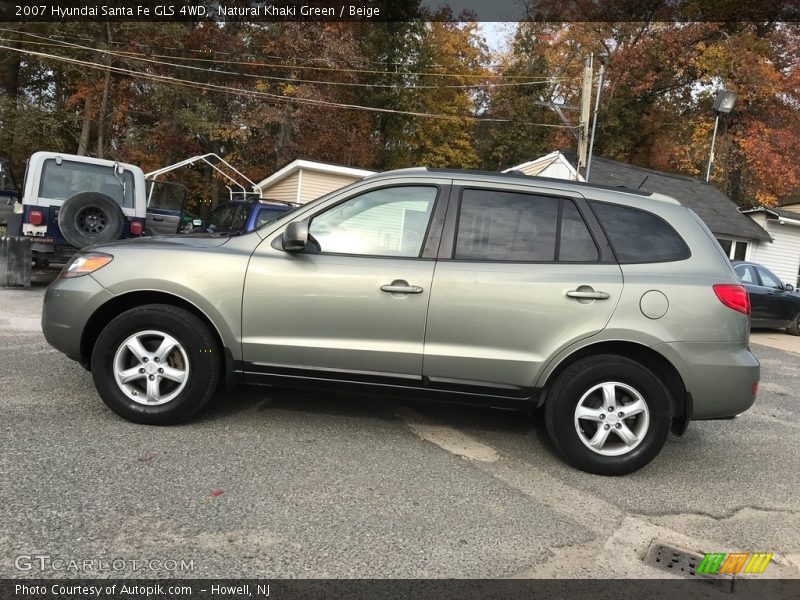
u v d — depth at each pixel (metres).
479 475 3.66
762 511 3.52
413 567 2.62
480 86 33.22
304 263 3.83
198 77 27.84
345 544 2.75
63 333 3.90
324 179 20.38
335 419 4.41
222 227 10.05
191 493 3.09
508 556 2.77
